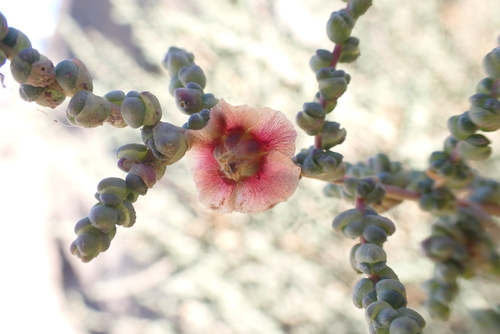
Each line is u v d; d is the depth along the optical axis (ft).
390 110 0.54
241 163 0.22
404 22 0.54
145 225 0.63
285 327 0.59
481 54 0.53
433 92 0.53
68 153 0.69
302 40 0.63
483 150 0.24
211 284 0.60
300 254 0.56
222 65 0.59
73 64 0.21
